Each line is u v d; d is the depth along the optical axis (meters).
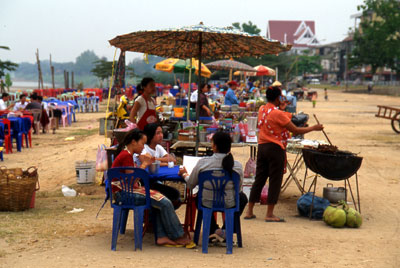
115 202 5.59
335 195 7.68
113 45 7.89
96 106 31.56
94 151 14.11
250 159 8.52
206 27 6.99
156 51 8.48
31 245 5.54
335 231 6.53
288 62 74.56
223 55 8.47
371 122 25.09
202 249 5.49
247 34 6.87
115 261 5.04
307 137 18.12
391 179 10.62
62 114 21.70
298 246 5.77
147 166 5.93
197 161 6.05
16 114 14.77
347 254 5.46
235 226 5.85
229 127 8.67
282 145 6.96
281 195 8.90
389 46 68.81
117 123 9.84
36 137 17.62
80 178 9.54
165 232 5.73
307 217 7.37
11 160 12.59
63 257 5.14
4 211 7.23
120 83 10.19
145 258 5.18
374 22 70.75
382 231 6.57
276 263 5.09
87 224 6.55
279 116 6.86
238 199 5.59
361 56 73.69
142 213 5.50
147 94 8.35
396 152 14.57
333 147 7.30
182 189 6.97
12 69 33.16
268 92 7.10
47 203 7.93
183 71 16.27
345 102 46.59
